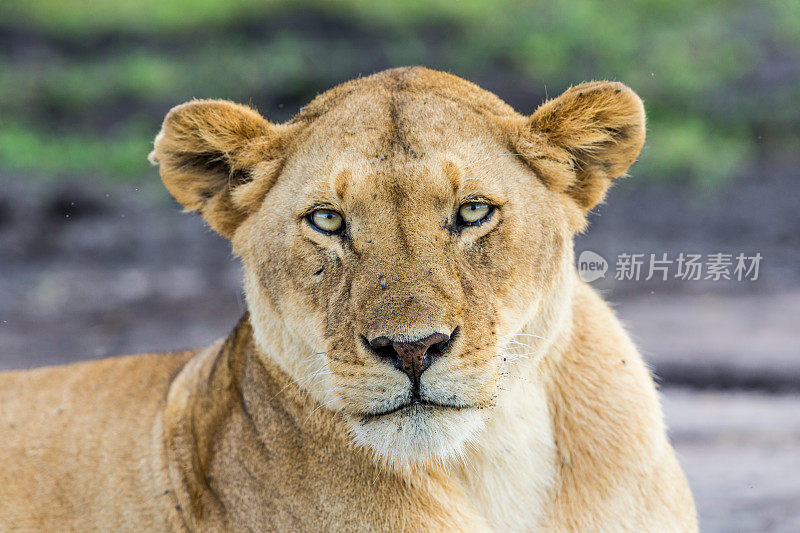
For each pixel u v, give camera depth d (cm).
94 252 1991
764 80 2742
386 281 557
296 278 599
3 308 1706
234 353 698
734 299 1672
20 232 2072
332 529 625
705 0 3158
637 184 2317
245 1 3119
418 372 545
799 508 958
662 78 2722
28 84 2759
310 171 602
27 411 799
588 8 3017
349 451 620
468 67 2761
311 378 610
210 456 696
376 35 2959
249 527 663
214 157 656
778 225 2047
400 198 571
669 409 1268
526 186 608
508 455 631
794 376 1364
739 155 2436
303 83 2712
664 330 1530
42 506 761
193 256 1977
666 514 638
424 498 617
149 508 735
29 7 3172
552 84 2673
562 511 634
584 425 637
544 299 614
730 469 1062
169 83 2770
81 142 2531
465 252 577
